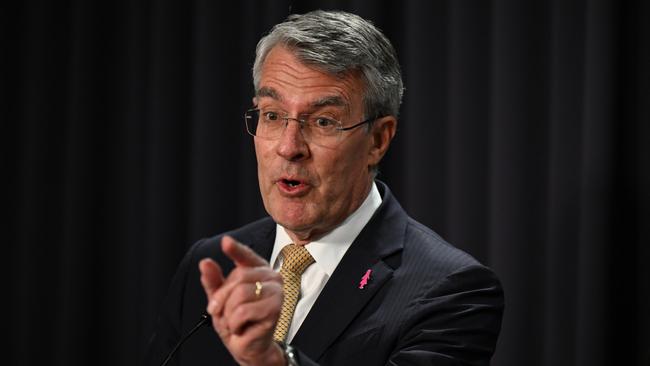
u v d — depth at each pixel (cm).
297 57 571
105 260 1150
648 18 930
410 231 643
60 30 1162
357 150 594
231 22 1082
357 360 576
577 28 943
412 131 999
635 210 934
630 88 937
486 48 979
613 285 938
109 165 1146
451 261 614
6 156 1180
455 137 981
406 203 1005
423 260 614
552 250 952
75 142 1147
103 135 1147
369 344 579
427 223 997
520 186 959
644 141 933
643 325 934
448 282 597
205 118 1079
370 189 638
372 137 616
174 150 1117
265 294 414
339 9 1034
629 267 938
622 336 939
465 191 980
